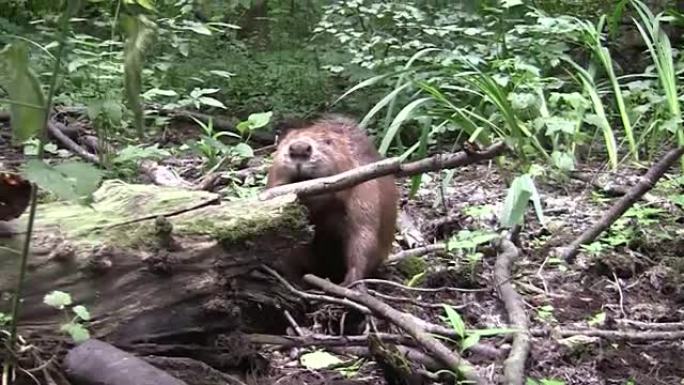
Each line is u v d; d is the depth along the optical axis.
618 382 3.70
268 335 3.70
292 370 3.64
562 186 6.26
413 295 4.50
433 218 5.67
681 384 3.69
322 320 3.96
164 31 7.86
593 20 9.23
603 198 6.08
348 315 4.00
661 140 7.18
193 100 6.48
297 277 4.29
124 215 3.40
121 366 2.93
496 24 8.34
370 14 8.31
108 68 6.11
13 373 2.94
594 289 4.68
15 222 3.20
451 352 3.50
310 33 9.77
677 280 4.75
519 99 6.25
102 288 3.22
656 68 7.30
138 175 5.70
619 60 8.98
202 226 3.42
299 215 3.59
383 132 6.76
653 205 5.82
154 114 7.38
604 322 4.24
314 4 9.87
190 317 3.37
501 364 3.65
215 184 5.45
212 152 6.01
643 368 3.81
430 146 7.01
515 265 4.83
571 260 4.93
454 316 3.58
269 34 9.68
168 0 8.78
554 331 3.98
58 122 6.69
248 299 3.58
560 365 3.77
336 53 8.36
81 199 2.71
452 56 6.99
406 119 5.84
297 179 4.36
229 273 3.46
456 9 8.59
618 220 5.42
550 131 6.09
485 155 4.06
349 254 4.43
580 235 5.18
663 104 6.68
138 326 3.27
